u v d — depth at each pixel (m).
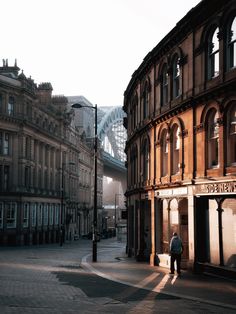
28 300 13.27
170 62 24.52
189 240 21.20
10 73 65.44
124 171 149.12
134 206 31.80
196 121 21.14
